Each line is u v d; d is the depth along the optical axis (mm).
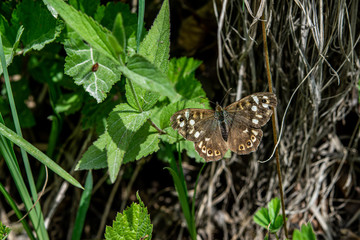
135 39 507
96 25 453
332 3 500
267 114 493
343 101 533
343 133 548
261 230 554
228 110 498
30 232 500
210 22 547
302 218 553
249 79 527
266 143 542
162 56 479
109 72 492
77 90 538
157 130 496
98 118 529
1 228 488
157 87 448
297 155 541
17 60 543
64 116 549
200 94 526
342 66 513
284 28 508
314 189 550
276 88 523
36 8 497
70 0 504
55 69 541
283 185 545
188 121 494
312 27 499
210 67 551
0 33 498
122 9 509
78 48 494
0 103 545
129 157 490
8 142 486
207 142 497
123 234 485
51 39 491
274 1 503
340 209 555
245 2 490
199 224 562
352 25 505
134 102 481
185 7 550
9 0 512
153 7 549
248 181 555
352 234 547
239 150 496
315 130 530
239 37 517
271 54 516
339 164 552
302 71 511
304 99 519
